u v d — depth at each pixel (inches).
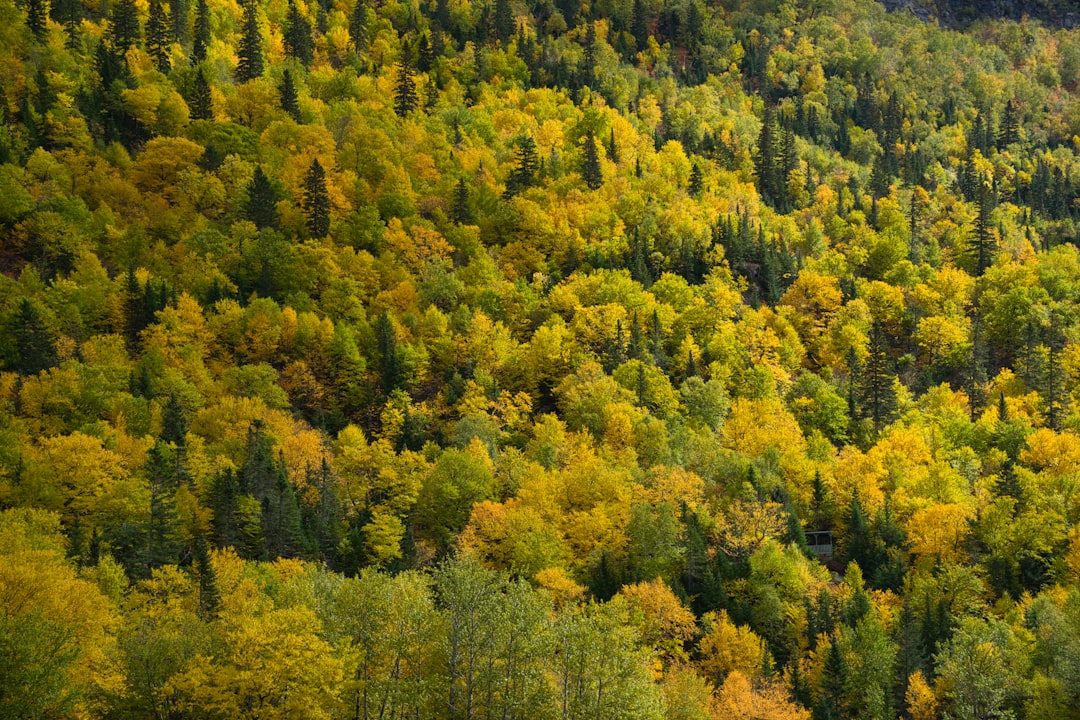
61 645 2239.2
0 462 4343.0
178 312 6274.6
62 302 6141.7
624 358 6628.9
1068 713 3513.8
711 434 5900.6
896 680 3944.4
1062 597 4372.5
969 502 5265.8
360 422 6205.7
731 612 4180.6
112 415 5216.5
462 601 2564.0
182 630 2731.3
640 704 2527.1
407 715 2556.6
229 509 4296.3
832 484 5447.8
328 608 2731.3
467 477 4872.0
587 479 4881.9
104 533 4013.3
